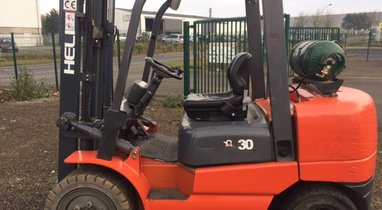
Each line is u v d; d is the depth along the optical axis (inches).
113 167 129.7
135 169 132.3
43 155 233.5
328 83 133.8
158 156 142.2
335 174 126.6
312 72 132.1
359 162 127.0
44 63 955.3
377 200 173.6
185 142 131.1
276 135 126.7
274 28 123.0
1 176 201.3
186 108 135.9
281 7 122.2
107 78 156.4
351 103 128.2
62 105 141.1
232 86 133.3
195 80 363.6
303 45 140.3
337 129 125.2
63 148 144.5
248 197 128.3
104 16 149.1
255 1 160.7
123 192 130.9
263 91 164.9
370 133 129.4
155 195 133.7
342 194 129.6
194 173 127.9
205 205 129.0
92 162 130.8
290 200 131.6
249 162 128.0
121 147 134.0
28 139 267.9
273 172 126.4
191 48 436.8
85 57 140.1
